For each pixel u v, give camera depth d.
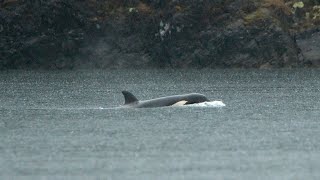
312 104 141.88
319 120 119.12
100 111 130.88
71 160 89.75
